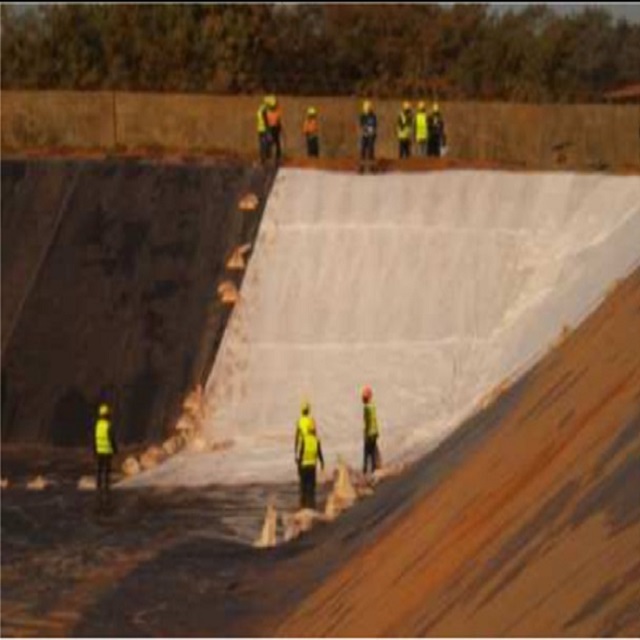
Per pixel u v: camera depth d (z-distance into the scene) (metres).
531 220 53.00
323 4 97.00
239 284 54.00
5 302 55.06
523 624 18.81
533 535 21.55
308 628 26.64
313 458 38.75
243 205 57.09
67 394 51.53
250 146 72.31
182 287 54.47
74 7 94.69
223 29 93.94
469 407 45.44
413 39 95.38
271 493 42.72
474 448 30.84
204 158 62.75
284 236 55.53
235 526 39.09
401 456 43.56
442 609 22.05
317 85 94.38
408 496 32.28
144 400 50.66
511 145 62.62
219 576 33.34
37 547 38.06
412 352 50.16
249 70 94.25
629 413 22.47
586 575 18.52
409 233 54.25
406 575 25.02
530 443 26.08
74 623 30.77
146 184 58.97
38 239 57.22
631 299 28.72
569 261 50.53
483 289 51.47
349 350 50.88
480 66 87.00
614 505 19.77
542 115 60.72
